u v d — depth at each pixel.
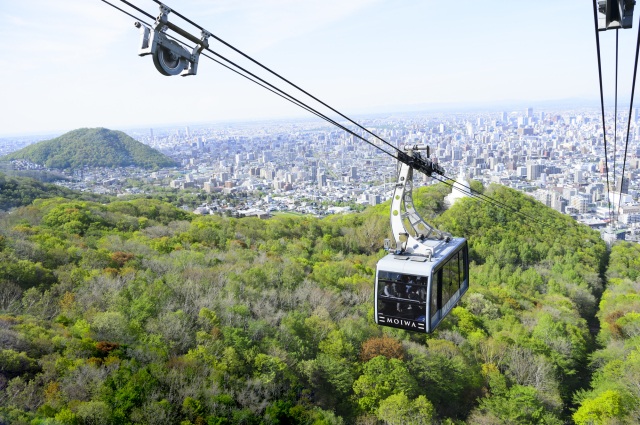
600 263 100.56
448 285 21.11
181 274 59.25
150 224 91.88
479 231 102.94
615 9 8.66
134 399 33.88
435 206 116.06
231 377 40.34
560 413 48.12
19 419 29.66
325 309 54.97
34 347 37.75
